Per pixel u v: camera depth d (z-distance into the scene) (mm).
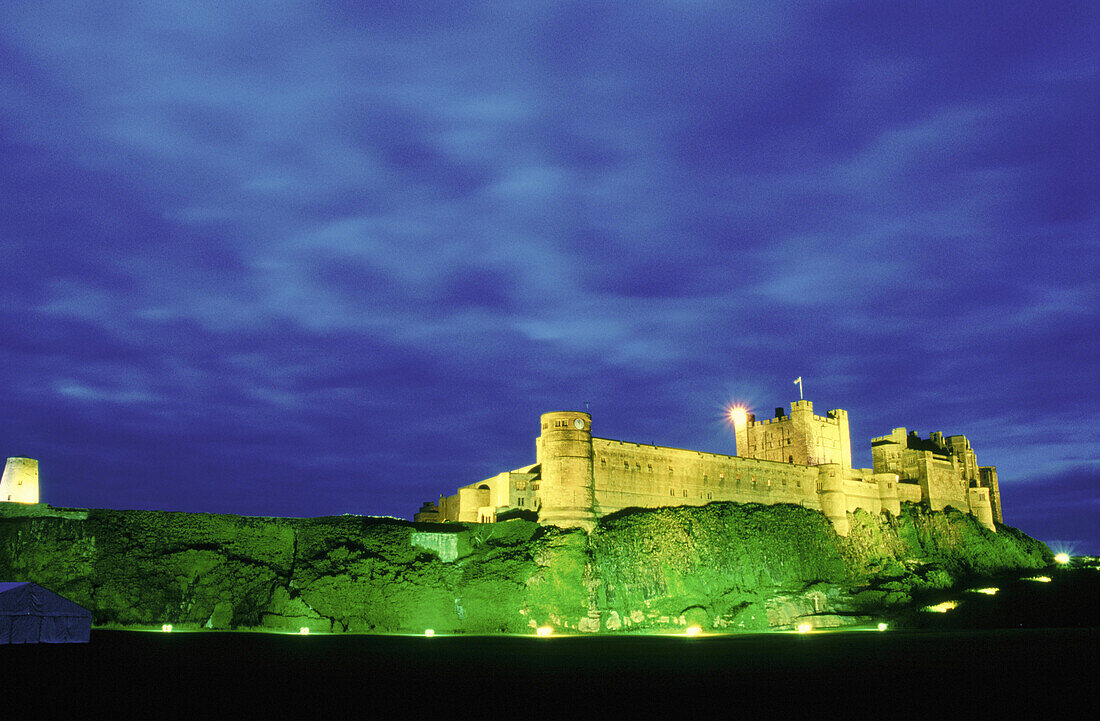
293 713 34156
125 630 82625
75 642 65188
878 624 107250
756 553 123812
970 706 35938
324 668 50812
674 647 70500
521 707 36094
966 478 174625
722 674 48219
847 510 147375
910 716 33625
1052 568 147750
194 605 93500
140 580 93375
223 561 98625
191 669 49062
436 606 100500
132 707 35031
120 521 99688
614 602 107188
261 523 106188
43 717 32406
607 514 123812
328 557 102750
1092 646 66438
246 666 51312
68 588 90125
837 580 128375
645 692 40688
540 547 108750
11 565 89875
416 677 46625
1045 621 101062
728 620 107500
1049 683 43344
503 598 102062
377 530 108562
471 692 40688
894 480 154500
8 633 61531
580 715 34094
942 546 151125
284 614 94188
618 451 128125
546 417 119438
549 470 117750
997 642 71562
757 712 34750
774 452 163875
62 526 95062
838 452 165000
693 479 135750
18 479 105000
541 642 78125
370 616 97375
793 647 69250
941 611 107875
